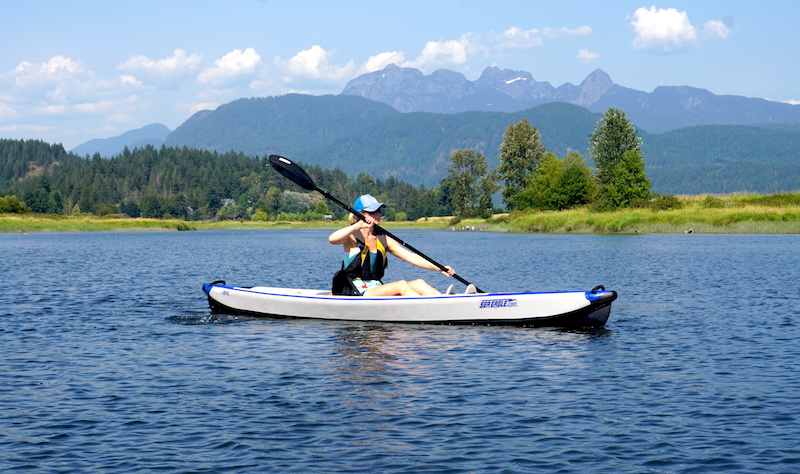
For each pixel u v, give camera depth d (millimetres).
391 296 11398
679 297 14992
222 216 198000
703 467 5137
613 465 5184
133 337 10383
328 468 5125
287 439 5723
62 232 100125
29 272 23422
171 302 14797
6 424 6141
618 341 9797
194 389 7270
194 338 10227
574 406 6605
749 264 23500
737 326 11078
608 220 59062
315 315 11633
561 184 76812
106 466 5184
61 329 11180
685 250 32031
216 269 25141
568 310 10469
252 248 45875
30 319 12305
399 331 10523
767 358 8688
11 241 59812
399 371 8008
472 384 7406
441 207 175875
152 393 7129
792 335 10234
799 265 22781
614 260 26750
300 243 56875
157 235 87688
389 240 11578
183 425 6086
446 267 11352
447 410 6484
